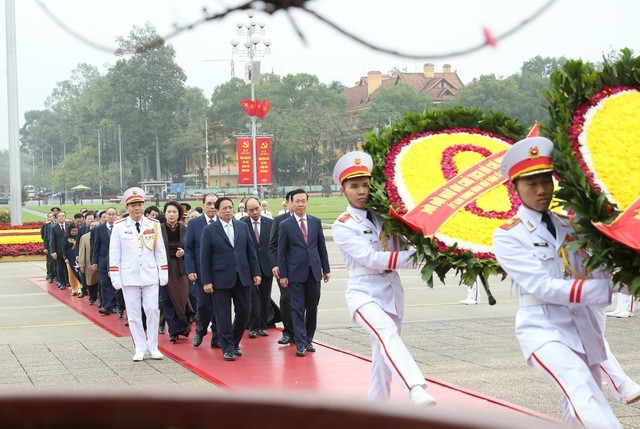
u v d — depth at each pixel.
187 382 9.95
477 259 6.54
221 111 119.56
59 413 1.16
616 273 5.13
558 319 5.64
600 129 5.53
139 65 114.12
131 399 1.16
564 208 5.34
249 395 1.14
